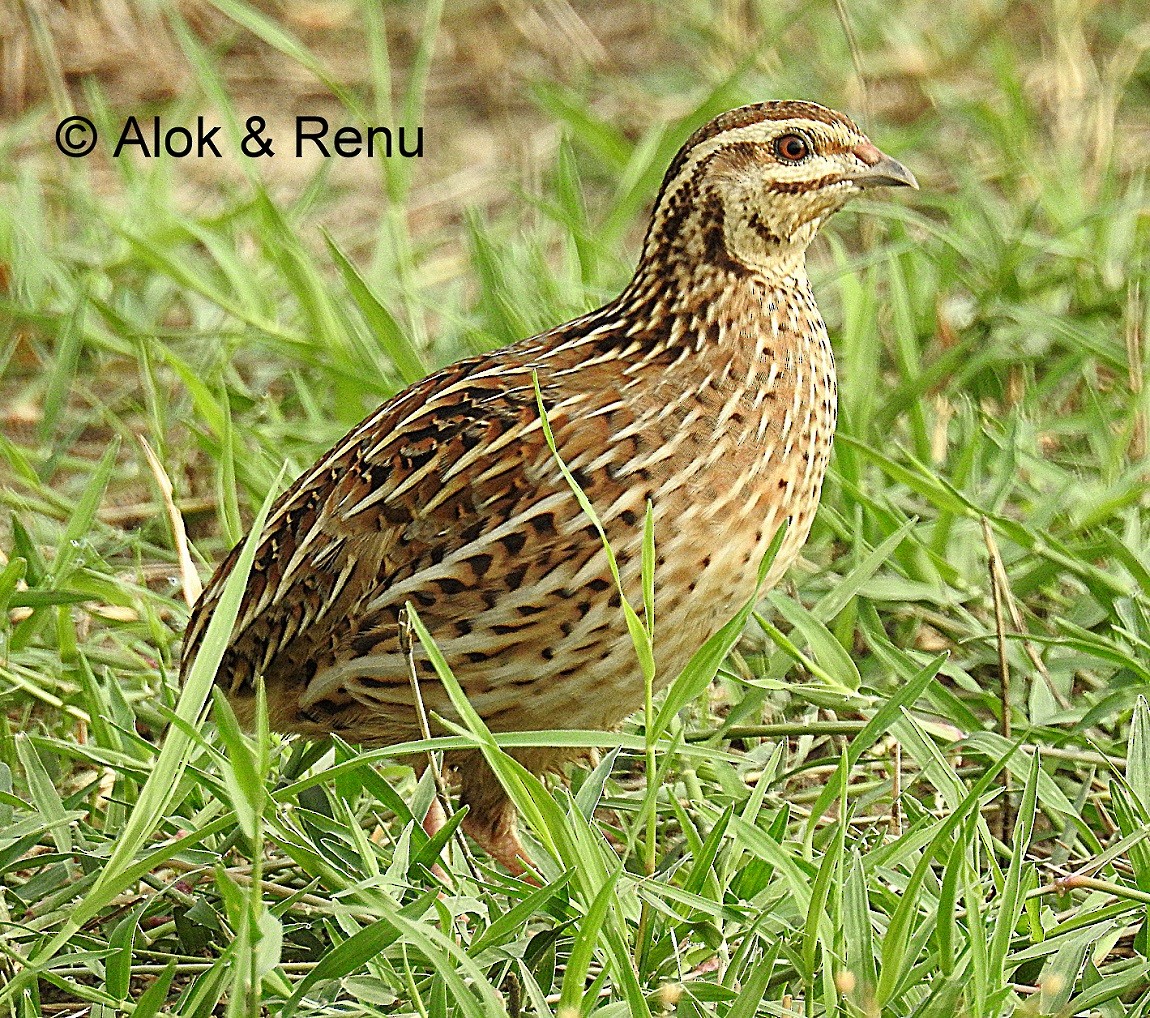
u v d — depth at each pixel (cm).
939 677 991
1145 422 1098
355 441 851
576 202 1312
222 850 764
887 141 1424
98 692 867
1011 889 671
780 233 846
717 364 819
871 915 709
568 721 831
